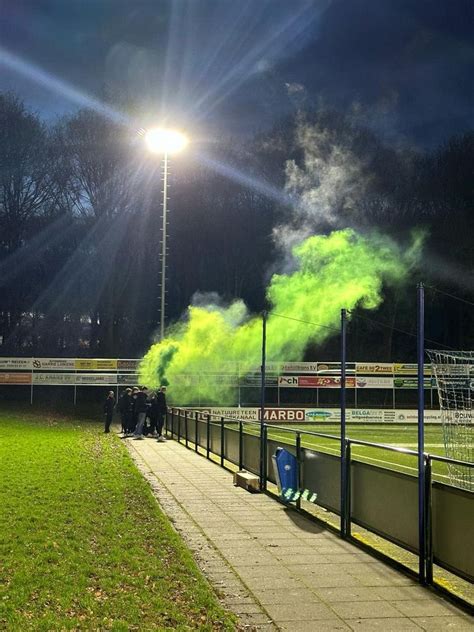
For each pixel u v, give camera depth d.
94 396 38.97
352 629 5.44
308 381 36.19
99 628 5.24
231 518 9.88
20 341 47.19
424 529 6.80
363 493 8.29
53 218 48.28
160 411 24.39
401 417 35.53
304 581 6.75
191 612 5.70
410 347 46.84
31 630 5.13
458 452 15.54
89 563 7.04
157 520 9.40
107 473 13.86
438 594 6.38
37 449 18.19
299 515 10.15
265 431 12.51
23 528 8.53
